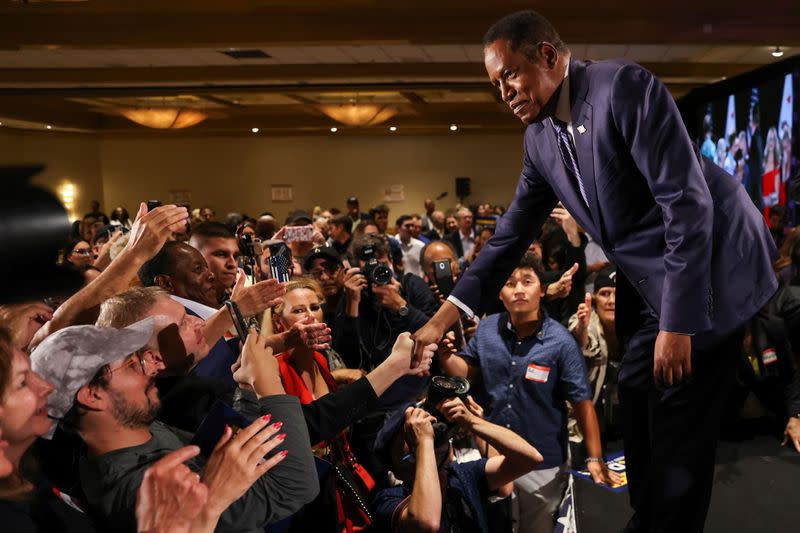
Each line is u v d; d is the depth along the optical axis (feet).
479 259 6.19
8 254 1.90
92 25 27.63
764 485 9.10
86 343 3.76
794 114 24.25
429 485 5.83
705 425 4.89
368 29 27.53
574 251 14.60
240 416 4.31
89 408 3.76
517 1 25.94
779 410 11.25
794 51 31.86
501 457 7.02
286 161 61.05
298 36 27.61
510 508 7.38
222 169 61.00
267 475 4.17
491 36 4.89
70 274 2.02
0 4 25.82
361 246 12.99
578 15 26.89
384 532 6.07
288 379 6.25
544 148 5.37
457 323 9.20
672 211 4.37
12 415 3.26
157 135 59.11
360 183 61.21
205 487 3.27
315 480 4.33
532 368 8.65
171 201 60.70
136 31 27.68
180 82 36.17
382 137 60.80
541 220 6.14
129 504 3.62
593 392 10.61
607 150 4.69
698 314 4.37
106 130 57.57
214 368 6.06
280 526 5.24
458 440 8.63
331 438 5.62
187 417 5.01
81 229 29.91
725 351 4.82
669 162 4.39
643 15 26.78
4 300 1.89
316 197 61.31
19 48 27.96
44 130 55.57
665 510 4.97
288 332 6.51
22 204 1.92
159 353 4.62
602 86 4.65
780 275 11.84
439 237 39.01
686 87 40.47
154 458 3.85
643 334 5.29
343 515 5.70
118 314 4.63
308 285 8.50
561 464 8.62
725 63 35.81
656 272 4.72
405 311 9.98
